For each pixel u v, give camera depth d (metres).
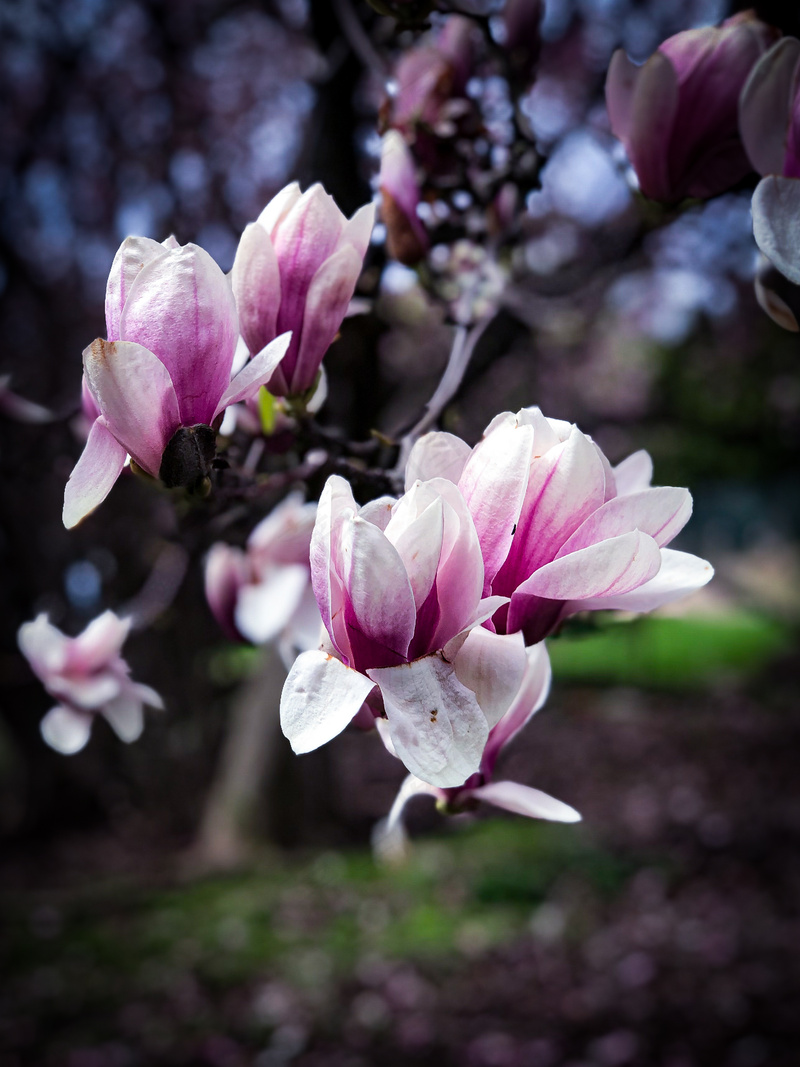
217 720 9.11
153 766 9.18
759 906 7.29
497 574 0.74
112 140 8.31
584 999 5.98
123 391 0.75
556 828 8.56
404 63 1.69
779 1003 5.86
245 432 1.37
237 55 8.19
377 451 1.35
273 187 6.50
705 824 9.09
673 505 0.71
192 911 7.11
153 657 8.16
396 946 6.54
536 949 6.55
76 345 8.20
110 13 7.99
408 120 1.64
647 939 6.72
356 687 0.68
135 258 0.79
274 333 0.97
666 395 12.51
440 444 0.74
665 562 0.79
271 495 1.53
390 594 0.66
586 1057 5.41
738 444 14.05
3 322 7.70
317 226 0.96
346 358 1.71
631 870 7.87
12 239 7.81
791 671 15.91
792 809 9.48
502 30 1.69
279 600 1.47
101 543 4.75
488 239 1.67
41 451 2.24
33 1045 5.41
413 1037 5.63
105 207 8.59
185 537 1.75
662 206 1.15
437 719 0.66
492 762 0.90
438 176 1.65
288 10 5.20
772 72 0.91
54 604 3.39
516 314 1.88
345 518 0.69
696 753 11.52
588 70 5.63
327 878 7.59
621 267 1.74
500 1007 5.88
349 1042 5.54
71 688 1.36
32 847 8.93
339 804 9.02
